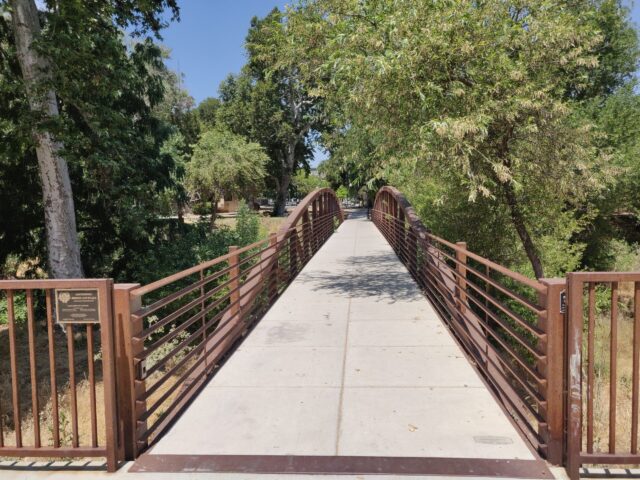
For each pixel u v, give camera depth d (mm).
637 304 3033
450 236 12438
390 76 7344
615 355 3023
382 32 7223
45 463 3283
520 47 8516
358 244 18062
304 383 4633
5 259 14914
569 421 2980
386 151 8484
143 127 15492
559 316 3078
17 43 10484
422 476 2990
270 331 6512
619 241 19438
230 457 3285
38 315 13672
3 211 13359
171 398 6691
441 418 3816
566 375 3074
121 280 15773
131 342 3289
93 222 15461
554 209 10930
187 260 13398
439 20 7234
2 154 10766
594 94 19391
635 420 3029
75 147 10984
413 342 5859
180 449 3428
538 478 2955
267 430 3686
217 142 32969
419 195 13727
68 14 9961
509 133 8805
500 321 4273
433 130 7180
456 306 6121
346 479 2984
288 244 10539
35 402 3242
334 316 7262
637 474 2992
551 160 9273
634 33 18219
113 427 3162
